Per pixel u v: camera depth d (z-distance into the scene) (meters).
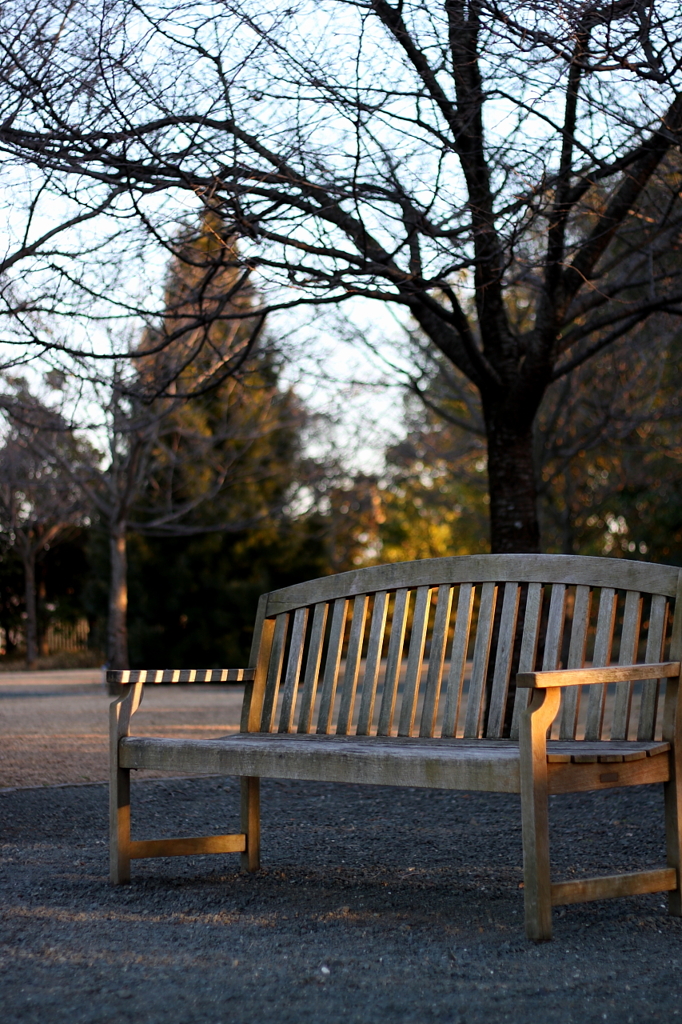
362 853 4.13
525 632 3.54
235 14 4.27
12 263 4.71
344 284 4.98
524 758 2.75
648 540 20.02
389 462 21.58
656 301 5.91
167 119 4.59
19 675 20.14
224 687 16.19
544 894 2.79
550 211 5.20
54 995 2.36
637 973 2.51
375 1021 2.19
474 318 10.62
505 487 6.18
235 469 17.98
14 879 3.60
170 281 6.74
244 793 3.79
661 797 5.30
